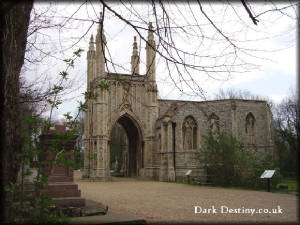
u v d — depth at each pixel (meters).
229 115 36.91
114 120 41.28
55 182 12.89
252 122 38.12
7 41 7.25
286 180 37.38
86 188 26.55
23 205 7.38
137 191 23.09
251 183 24.81
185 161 36.34
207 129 37.41
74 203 12.23
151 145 41.53
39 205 7.33
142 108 42.62
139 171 42.78
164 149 37.12
